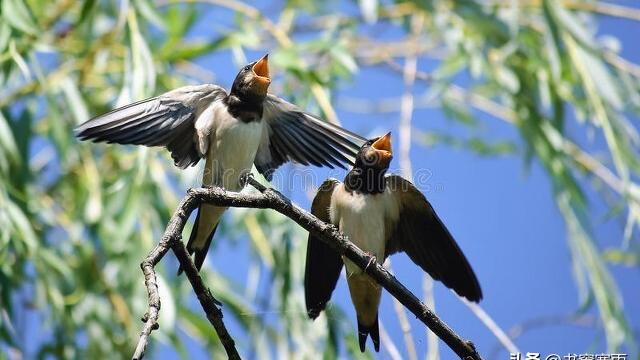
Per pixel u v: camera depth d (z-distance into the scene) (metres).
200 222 9.39
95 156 13.55
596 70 12.95
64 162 12.24
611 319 11.84
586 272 12.35
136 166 11.88
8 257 11.66
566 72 13.95
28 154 12.17
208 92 9.46
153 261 6.83
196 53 12.91
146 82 11.17
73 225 12.88
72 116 12.88
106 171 13.48
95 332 12.45
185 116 9.38
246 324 12.37
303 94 12.30
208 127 9.40
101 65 12.87
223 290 12.34
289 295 11.59
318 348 11.42
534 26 14.51
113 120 8.80
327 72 13.05
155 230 11.99
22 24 11.58
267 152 9.98
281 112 9.87
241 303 12.34
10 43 11.38
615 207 12.59
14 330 11.44
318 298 9.57
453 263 9.41
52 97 12.24
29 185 12.25
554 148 13.48
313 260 9.62
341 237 8.40
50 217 12.71
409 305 8.15
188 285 12.31
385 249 9.87
